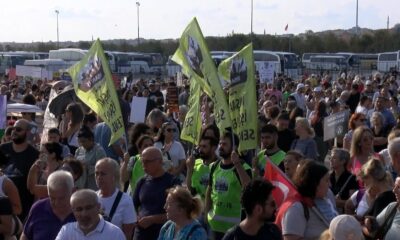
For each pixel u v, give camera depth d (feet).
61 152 27.55
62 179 19.71
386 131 39.04
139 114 53.88
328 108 61.11
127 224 21.70
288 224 17.95
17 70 146.41
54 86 58.44
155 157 22.95
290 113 46.32
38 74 142.41
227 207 23.99
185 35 26.78
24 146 28.48
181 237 18.35
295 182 18.45
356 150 25.95
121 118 29.35
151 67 199.52
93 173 28.96
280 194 20.07
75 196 18.02
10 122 45.11
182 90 92.27
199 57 26.18
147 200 23.06
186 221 18.56
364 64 211.41
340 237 15.15
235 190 23.89
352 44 298.97
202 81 26.32
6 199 20.77
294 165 23.17
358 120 34.96
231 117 26.07
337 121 41.60
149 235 22.82
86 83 30.27
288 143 34.63
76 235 18.12
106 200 21.68
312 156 32.24
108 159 21.98
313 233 17.90
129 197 21.97
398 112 58.39
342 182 25.54
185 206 18.43
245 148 25.57
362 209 21.09
